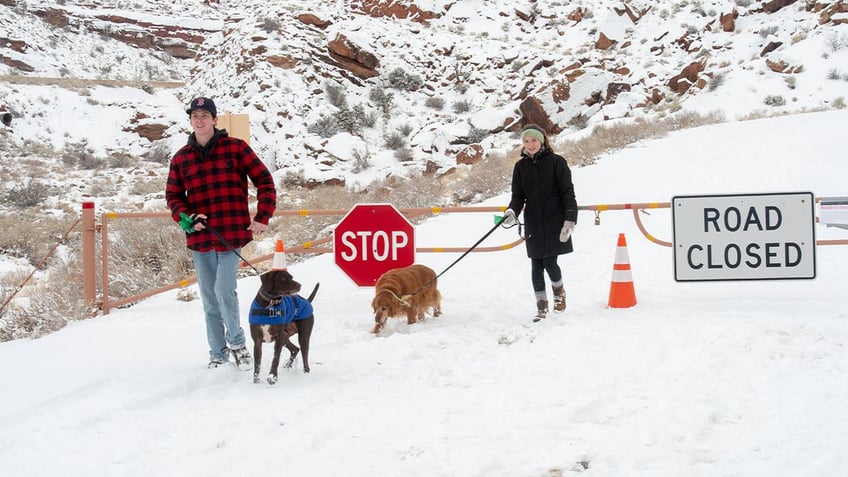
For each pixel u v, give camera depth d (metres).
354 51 45.91
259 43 46.50
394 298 7.50
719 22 42.25
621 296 8.09
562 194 7.66
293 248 9.58
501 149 34.03
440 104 43.97
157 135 43.94
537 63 44.91
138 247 13.35
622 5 46.47
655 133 24.64
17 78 48.72
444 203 19.34
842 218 8.27
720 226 8.29
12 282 14.80
